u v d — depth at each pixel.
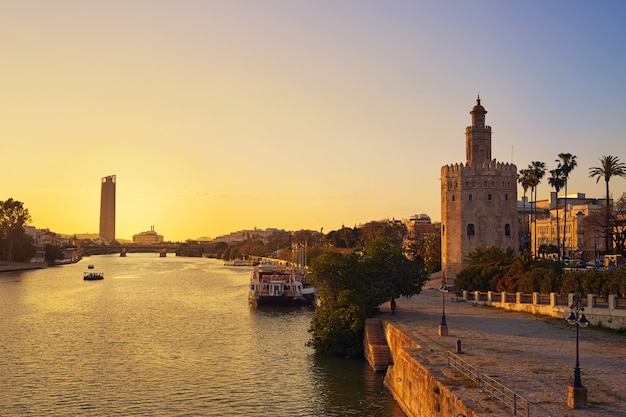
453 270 128.12
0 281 197.00
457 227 128.12
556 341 57.28
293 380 60.25
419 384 44.97
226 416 49.22
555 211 194.12
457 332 62.81
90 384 59.03
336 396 54.44
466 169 127.81
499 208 127.31
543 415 32.59
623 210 145.12
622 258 114.62
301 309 121.69
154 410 50.94
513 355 50.03
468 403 34.44
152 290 169.12
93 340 83.31
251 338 85.12
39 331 90.88
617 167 128.88
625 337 59.56
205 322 101.88
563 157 147.50
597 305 67.56
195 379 60.84
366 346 69.50
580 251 161.62
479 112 131.50
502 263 101.62
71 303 131.62
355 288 77.50
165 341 82.62
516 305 83.06
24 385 58.53
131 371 64.31
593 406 34.56
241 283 199.62
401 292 83.25
